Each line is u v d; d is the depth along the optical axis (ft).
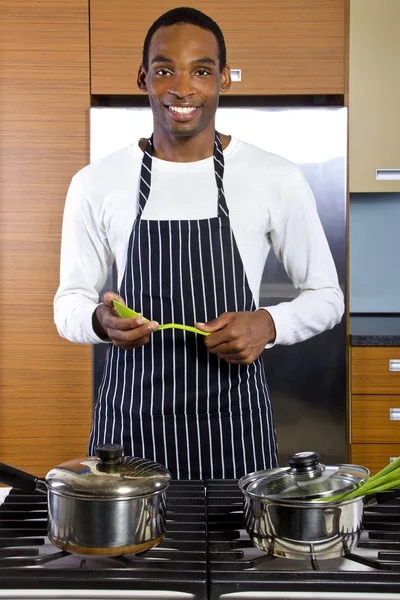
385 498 3.60
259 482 3.27
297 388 9.39
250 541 3.20
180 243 5.30
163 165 5.46
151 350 5.17
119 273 5.56
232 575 2.89
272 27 9.52
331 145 9.41
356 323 10.36
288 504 3.02
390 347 9.21
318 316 5.31
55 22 9.47
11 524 3.44
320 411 9.39
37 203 9.60
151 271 5.32
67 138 9.57
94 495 2.97
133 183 5.48
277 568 3.04
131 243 5.38
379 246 11.21
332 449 9.41
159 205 5.39
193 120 5.18
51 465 9.70
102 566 3.03
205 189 5.42
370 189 9.74
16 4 9.45
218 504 3.70
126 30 9.48
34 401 9.65
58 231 9.61
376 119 9.62
